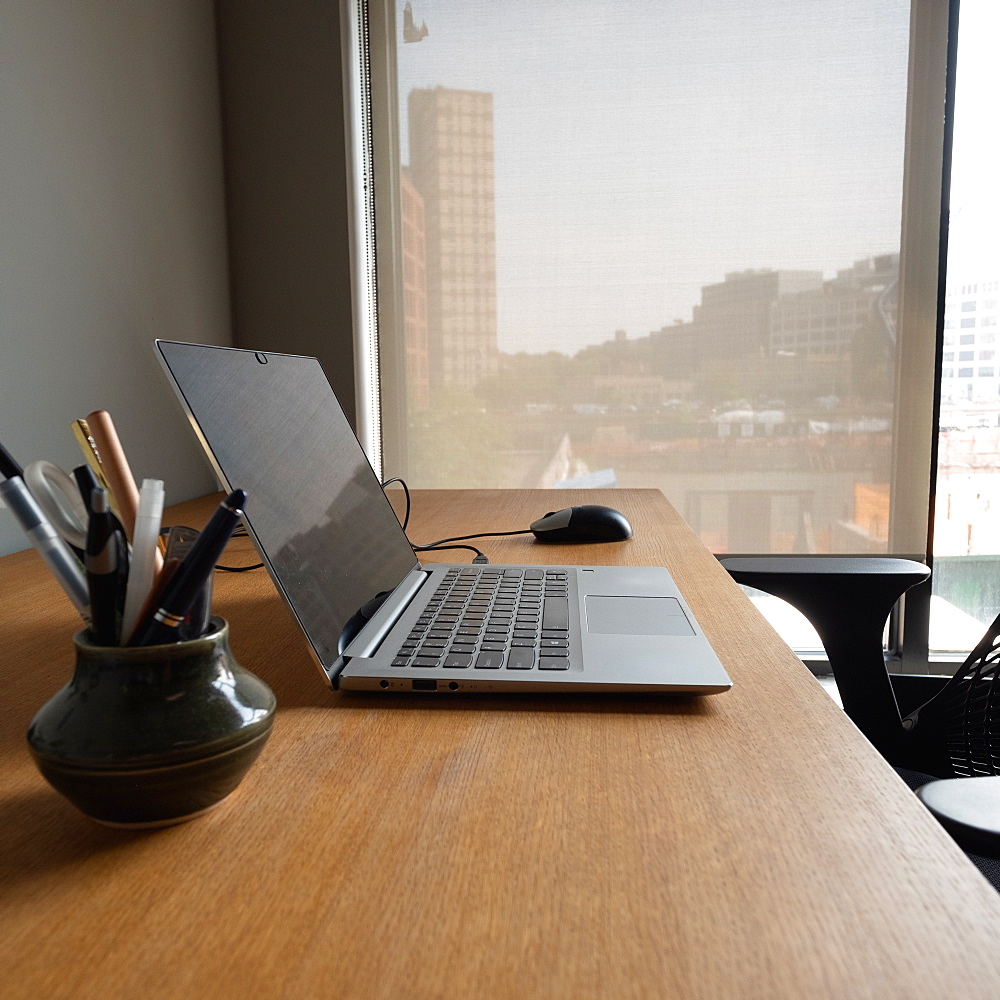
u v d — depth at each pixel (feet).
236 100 6.33
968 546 6.96
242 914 1.04
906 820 1.27
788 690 1.85
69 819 1.29
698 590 2.71
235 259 6.47
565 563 3.16
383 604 2.36
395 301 6.90
